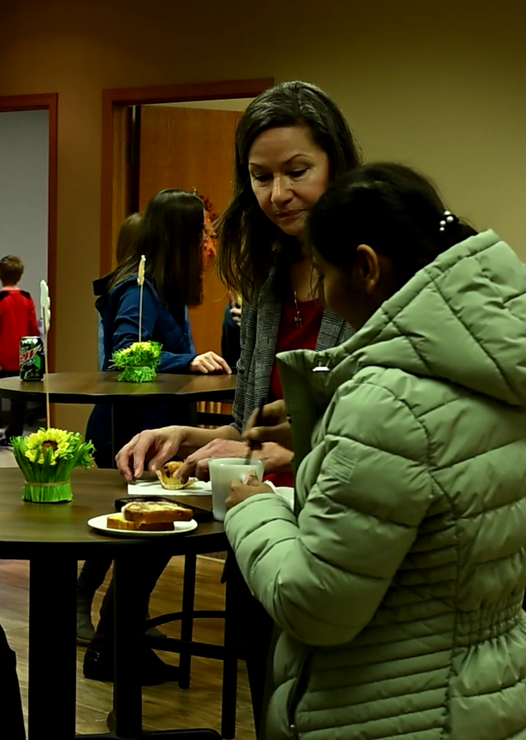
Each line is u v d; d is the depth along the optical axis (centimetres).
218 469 182
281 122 192
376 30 556
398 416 124
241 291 219
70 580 192
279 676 143
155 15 628
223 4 603
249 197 212
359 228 136
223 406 588
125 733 253
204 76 613
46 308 209
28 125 1084
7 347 852
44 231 1092
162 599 440
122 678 252
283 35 584
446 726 129
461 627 130
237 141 205
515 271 130
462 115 536
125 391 333
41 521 181
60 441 200
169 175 673
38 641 192
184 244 395
